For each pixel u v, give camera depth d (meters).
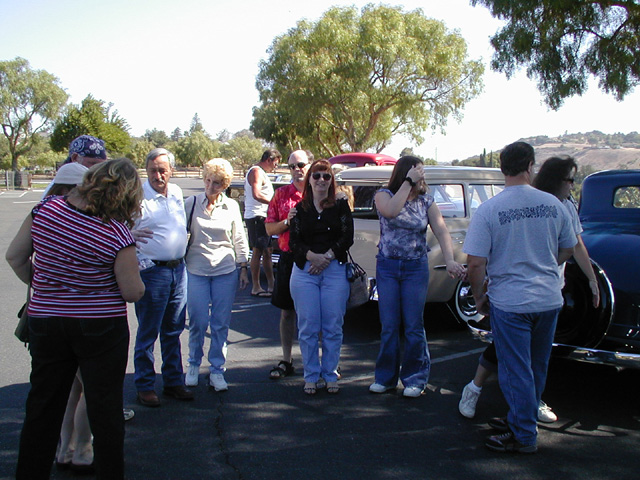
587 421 3.95
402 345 5.63
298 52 25.53
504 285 3.40
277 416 3.98
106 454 2.76
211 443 3.57
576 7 12.44
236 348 5.52
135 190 2.79
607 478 3.20
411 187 4.08
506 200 3.41
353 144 27.14
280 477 3.18
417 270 4.27
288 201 4.71
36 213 2.73
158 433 3.70
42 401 2.74
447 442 3.61
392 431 3.76
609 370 4.97
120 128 47.53
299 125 29.83
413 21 26.64
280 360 5.14
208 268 4.35
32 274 2.94
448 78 26.58
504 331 3.41
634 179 5.48
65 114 56.38
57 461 3.30
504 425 3.69
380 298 4.36
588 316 3.88
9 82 55.19
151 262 3.89
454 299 5.96
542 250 3.37
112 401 2.77
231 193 9.45
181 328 4.24
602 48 12.75
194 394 4.37
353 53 25.33
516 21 13.18
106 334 2.73
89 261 2.67
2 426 3.71
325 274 4.38
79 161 3.42
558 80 13.06
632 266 4.02
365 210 6.31
